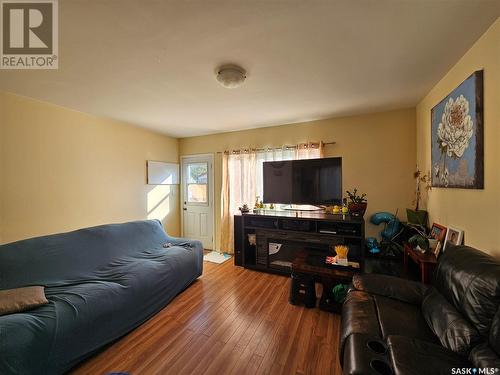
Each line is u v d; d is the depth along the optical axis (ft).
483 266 3.91
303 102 9.05
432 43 5.27
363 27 4.70
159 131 13.76
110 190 11.12
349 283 7.14
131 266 7.54
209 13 4.25
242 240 11.18
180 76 6.74
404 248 8.84
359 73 6.70
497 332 3.19
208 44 5.22
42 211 8.53
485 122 4.93
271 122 11.94
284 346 5.77
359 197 9.75
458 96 5.84
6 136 7.61
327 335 6.17
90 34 4.81
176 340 6.06
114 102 8.81
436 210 7.69
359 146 10.70
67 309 5.19
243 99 8.66
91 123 10.28
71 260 7.20
